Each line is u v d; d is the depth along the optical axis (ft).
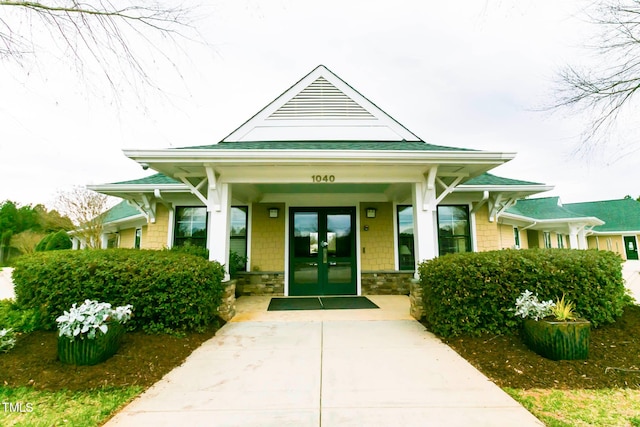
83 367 10.66
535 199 51.03
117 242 46.09
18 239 64.18
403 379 10.19
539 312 12.27
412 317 18.38
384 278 26.73
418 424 7.71
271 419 7.95
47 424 7.73
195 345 13.42
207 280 15.17
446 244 26.13
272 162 16.66
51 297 14.03
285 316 18.78
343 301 23.59
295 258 26.86
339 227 27.27
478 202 26.05
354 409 8.40
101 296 14.21
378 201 27.50
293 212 27.32
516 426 7.59
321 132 25.43
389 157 16.49
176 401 8.86
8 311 14.24
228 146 20.67
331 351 12.76
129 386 9.71
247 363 11.59
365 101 25.77
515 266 13.84
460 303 13.93
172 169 18.11
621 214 70.13
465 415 8.08
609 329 13.16
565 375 10.14
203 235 26.50
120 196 25.91
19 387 9.44
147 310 14.14
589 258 13.84
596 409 8.30
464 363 11.49
